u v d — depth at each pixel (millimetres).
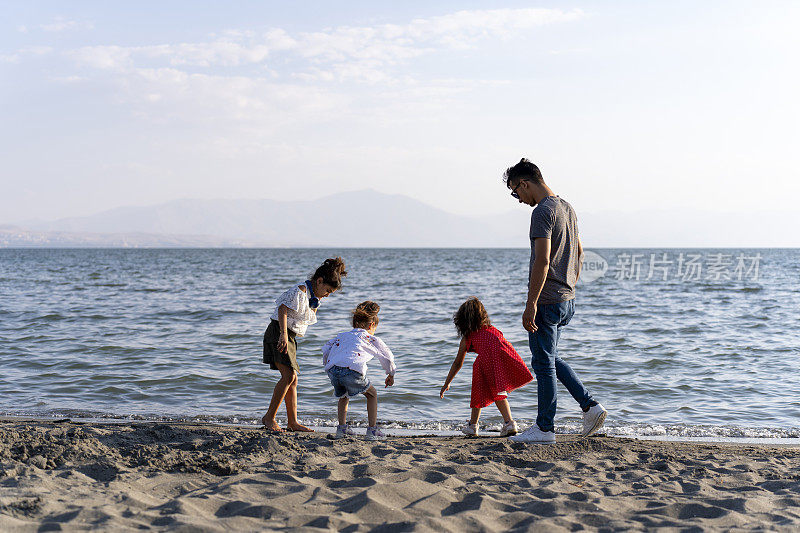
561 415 6672
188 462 3961
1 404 6926
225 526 2779
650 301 22266
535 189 5090
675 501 3355
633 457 4609
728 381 8484
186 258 97938
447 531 2809
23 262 71125
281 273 46156
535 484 3734
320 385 8062
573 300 5105
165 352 10445
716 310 18656
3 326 13812
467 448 4746
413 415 6672
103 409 6758
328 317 15875
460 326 5691
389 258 96938
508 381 5508
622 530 2875
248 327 13922
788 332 13547
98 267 56531
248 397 7461
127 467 3846
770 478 4023
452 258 97562
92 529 2654
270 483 3529
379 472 3875
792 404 7250
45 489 3223
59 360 9641
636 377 8703
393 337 12805
